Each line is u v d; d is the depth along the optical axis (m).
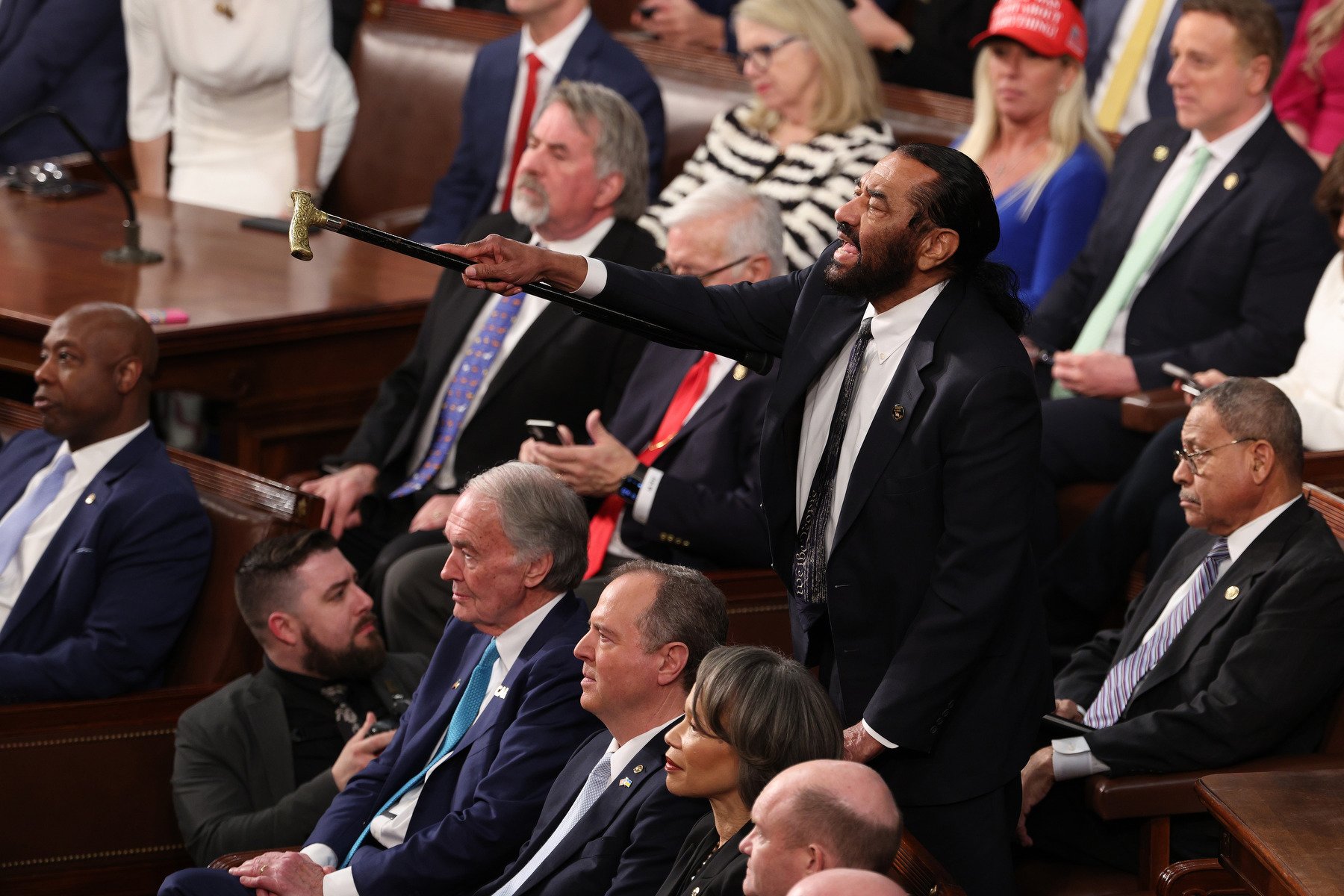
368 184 26.14
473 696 11.84
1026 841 11.34
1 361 17.94
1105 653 13.18
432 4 28.00
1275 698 10.92
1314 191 15.73
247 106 25.52
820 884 6.30
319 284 19.67
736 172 19.33
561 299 9.77
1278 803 9.09
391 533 17.05
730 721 8.67
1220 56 15.77
